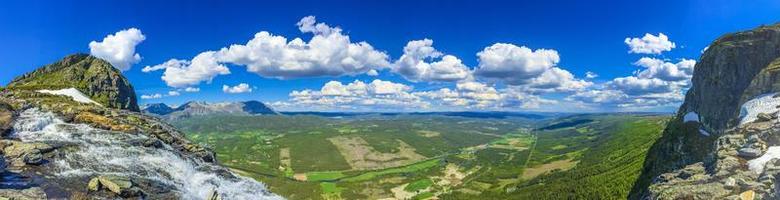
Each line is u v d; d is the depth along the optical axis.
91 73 137.12
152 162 64.00
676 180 84.00
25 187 47.97
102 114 83.12
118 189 50.16
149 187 54.94
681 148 149.12
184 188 58.66
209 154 79.62
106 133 71.12
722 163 78.44
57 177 52.22
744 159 78.75
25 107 79.50
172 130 88.94
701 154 135.88
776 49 133.88
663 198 75.38
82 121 75.50
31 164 54.25
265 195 64.19
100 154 62.09
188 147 78.88
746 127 92.56
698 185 74.62
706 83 152.75
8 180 49.06
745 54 139.75
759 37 142.12
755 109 107.06
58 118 74.62
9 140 59.47
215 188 61.34
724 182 72.44
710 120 144.75
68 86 125.00
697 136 146.38
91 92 130.38
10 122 67.56
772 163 70.31
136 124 82.19
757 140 81.69
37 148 56.97
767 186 66.00
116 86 136.88
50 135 66.50
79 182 51.72
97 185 50.25
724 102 139.88
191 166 67.88
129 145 67.88
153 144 71.38
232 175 69.38
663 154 159.25
